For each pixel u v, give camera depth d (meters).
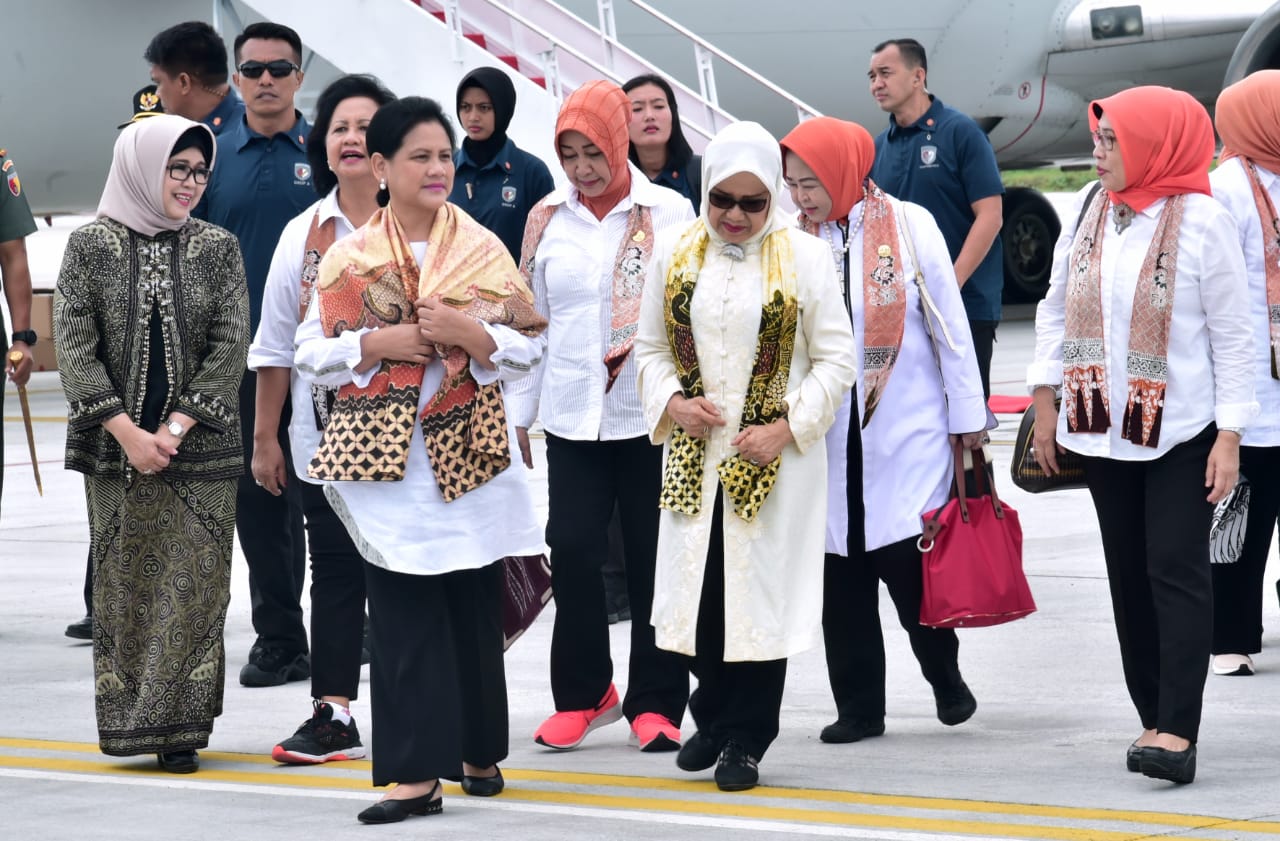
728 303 6.13
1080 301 6.47
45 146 20.34
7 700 8.23
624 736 7.49
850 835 5.72
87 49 19.67
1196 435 6.26
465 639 6.28
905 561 6.98
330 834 5.93
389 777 6.02
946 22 23.42
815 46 23.14
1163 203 6.33
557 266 7.22
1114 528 6.55
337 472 5.82
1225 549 7.84
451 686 6.04
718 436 6.19
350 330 5.88
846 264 6.98
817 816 5.99
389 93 7.25
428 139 5.86
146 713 6.75
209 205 8.83
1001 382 20.59
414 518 5.92
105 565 6.79
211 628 6.86
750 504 6.10
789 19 22.83
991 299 10.23
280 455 7.28
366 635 8.98
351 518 5.96
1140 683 6.59
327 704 7.05
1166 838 5.57
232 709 8.08
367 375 5.88
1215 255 6.21
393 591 6.00
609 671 7.28
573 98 7.09
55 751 7.29
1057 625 9.31
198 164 6.83
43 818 6.21
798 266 6.15
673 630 6.25
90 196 22.20
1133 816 5.85
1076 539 11.98
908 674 8.41
